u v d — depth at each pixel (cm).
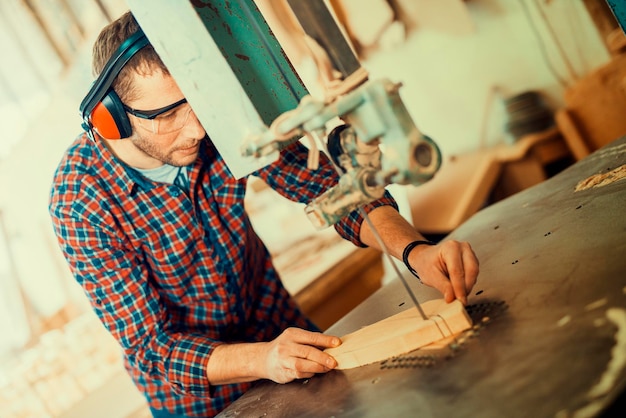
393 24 286
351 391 93
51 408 220
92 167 131
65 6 252
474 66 287
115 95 108
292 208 300
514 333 80
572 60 265
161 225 135
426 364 87
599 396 58
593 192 116
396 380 87
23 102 267
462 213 286
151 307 131
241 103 90
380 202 129
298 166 141
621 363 61
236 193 146
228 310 147
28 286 267
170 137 115
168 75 106
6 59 262
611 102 243
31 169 270
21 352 258
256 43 95
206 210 142
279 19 260
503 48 279
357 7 282
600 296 77
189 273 141
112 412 207
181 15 89
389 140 78
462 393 73
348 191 83
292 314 167
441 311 94
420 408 75
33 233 272
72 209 127
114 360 239
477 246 127
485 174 286
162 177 137
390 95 77
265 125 90
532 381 67
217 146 97
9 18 258
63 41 257
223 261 144
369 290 252
